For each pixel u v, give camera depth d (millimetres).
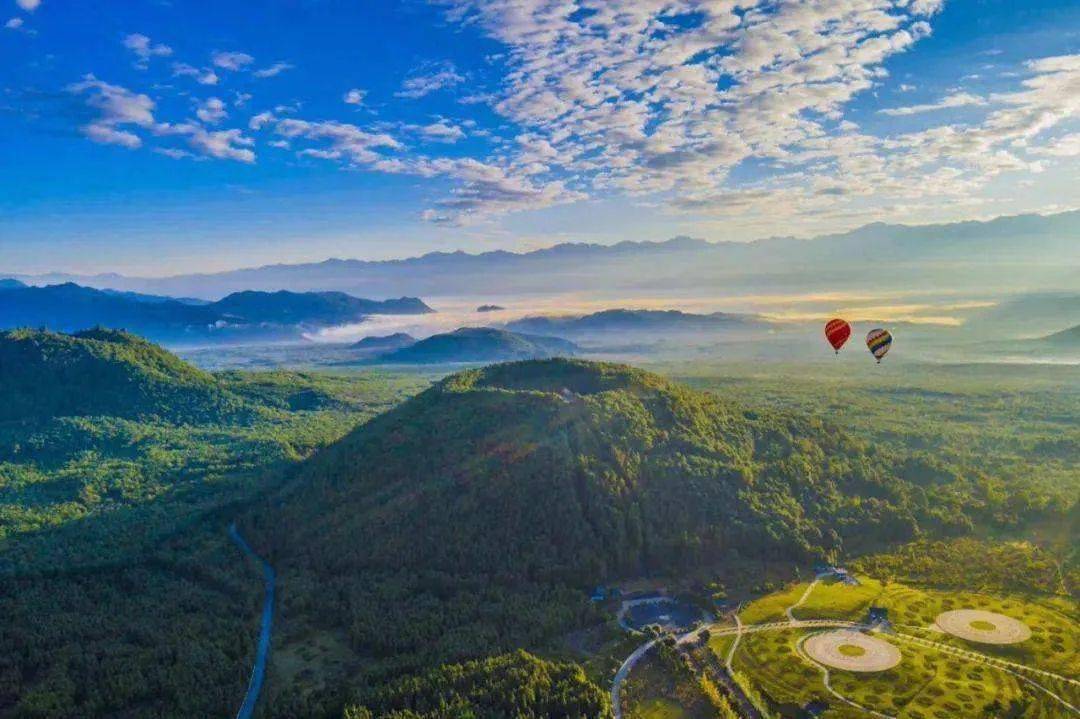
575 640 170625
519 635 170250
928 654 159375
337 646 174625
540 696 144250
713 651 163375
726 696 148000
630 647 165750
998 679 149375
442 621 178000
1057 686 146250
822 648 162625
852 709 141125
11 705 150500
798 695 146500
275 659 169250
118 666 161000
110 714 148500
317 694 152375
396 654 167875
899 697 144625
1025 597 183625
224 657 166000
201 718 146125
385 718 138375
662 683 152625
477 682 149250
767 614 178750
